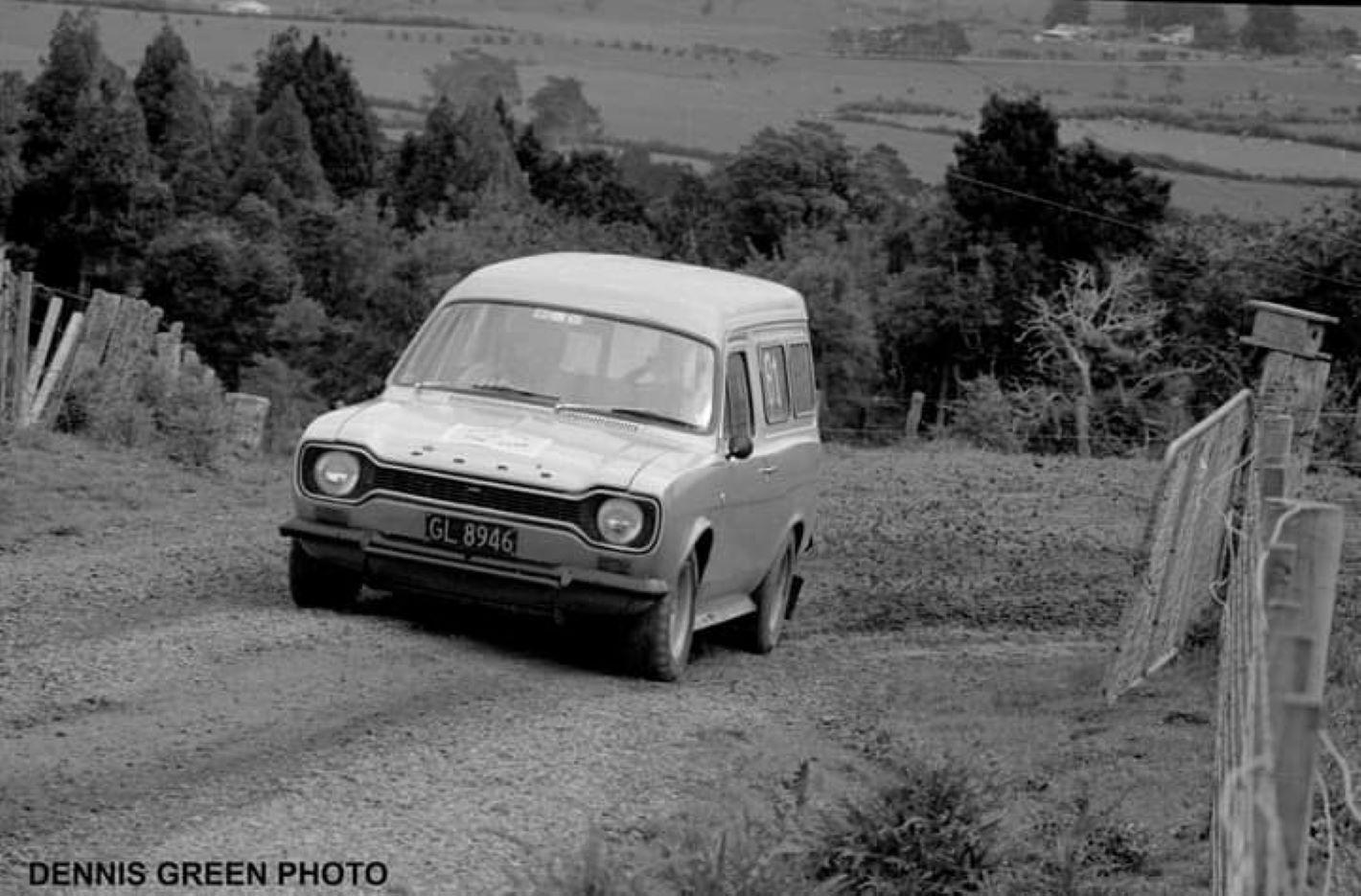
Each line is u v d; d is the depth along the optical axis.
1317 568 5.25
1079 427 62.78
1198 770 10.62
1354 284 72.31
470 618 13.89
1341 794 9.27
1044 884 8.41
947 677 14.41
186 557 15.97
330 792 8.93
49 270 96.75
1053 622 18.02
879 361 93.44
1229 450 14.56
